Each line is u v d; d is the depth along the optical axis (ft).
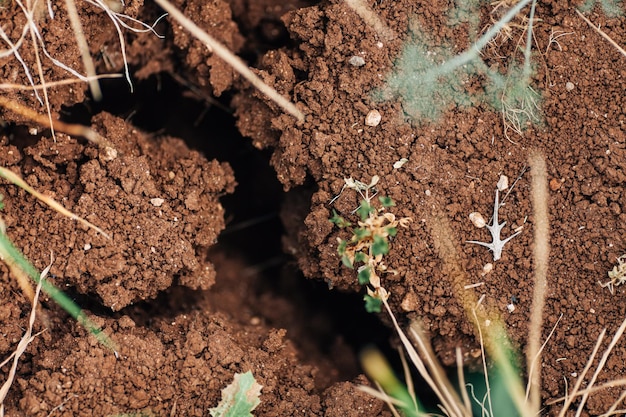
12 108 1.21
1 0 1.20
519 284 1.25
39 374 1.20
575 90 1.26
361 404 1.24
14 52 1.20
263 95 1.27
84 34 1.24
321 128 1.25
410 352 1.24
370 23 1.25
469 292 1.25
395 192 1.24
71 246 1.22
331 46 1.25
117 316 1.26
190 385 1.22
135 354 1.22
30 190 1.21
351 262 1.22
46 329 1.23
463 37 1.25
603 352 1.25
